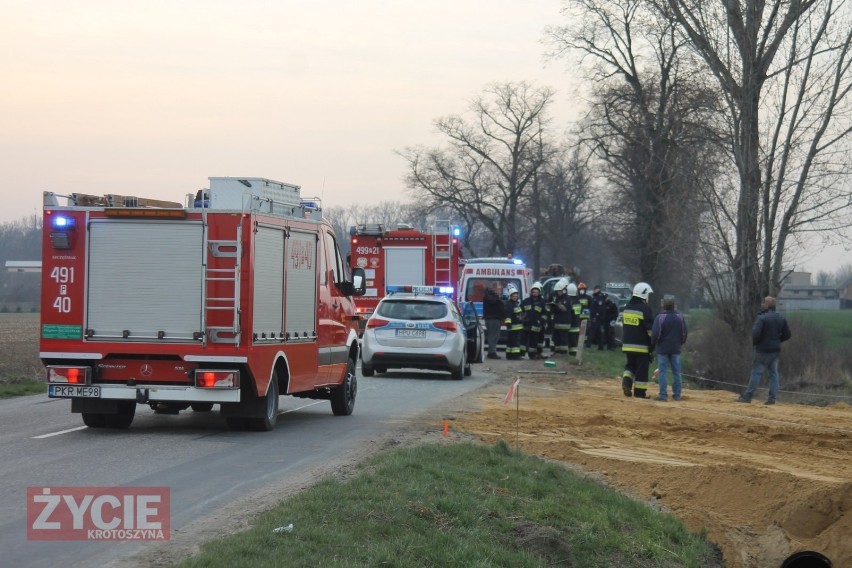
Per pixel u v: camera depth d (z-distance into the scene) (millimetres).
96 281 14141
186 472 11188
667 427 16938
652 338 22984
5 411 17516
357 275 17797
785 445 15742
